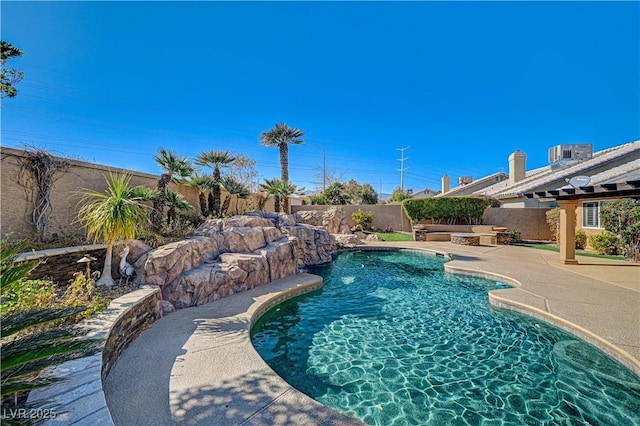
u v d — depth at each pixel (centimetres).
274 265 949
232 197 1703
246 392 369
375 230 2519
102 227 644
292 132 2872
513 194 2034
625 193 970
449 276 1138
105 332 404
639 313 633
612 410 387
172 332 546
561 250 1218
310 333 636
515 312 717
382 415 385
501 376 469
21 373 228
